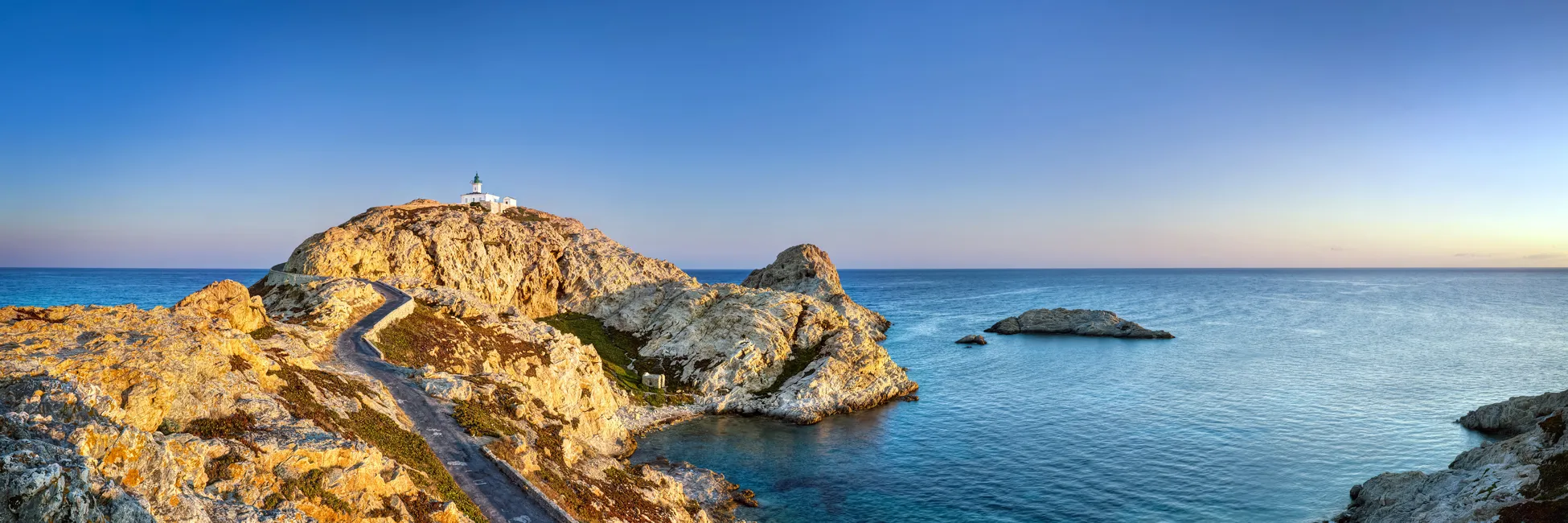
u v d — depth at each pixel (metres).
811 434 79.12
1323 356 125.25
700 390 92.62
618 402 83.06
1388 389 95.44
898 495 59.56
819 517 55.12
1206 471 63.47
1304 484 59.59
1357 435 73.06
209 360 32.50
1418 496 48.97
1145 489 59.47
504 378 59.16
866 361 96.62
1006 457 69.12
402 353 61.53
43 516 15.32
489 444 41.91
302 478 27.30
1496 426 72.06
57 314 34.34
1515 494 42.56
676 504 51.38
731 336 100.44
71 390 21.09
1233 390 96.38
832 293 177.12
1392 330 164.75
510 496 36.59
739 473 65.25
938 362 126.88
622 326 119.31
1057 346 145.88
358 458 29.62
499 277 118.62
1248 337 153.75
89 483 16.84
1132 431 76.69
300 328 59.28
